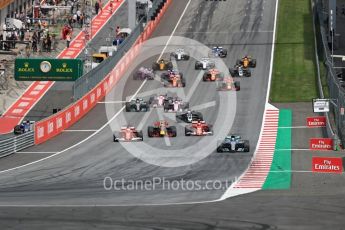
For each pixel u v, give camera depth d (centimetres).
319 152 15538
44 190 12106
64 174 13812
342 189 11656
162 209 9738
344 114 15950
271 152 15675
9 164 15062
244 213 9331
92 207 9969
